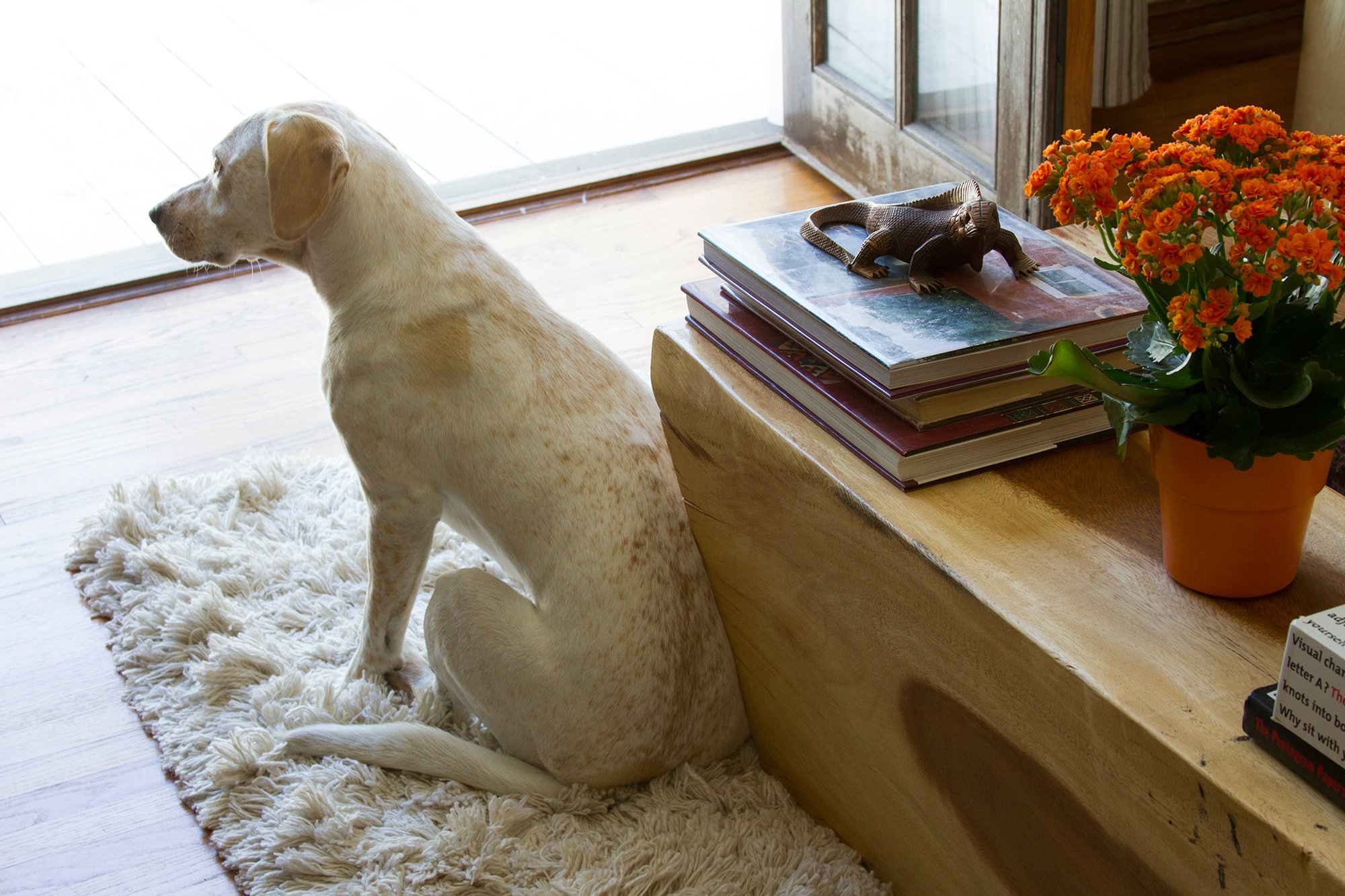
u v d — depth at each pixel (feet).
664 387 4.53
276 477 6.90
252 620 5.91
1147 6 7.14
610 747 4.63
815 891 4.23
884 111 9.36
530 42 13.94
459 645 4.73
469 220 10.16
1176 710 2.76
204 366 8.49
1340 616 2.48
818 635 4.07
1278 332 2.76
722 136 11.15
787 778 4.81
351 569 6.24
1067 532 3.34
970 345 3.44
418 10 15.30
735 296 4.30
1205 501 2.89
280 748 5.10
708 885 4.38
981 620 3.15
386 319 4.67
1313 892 2.42
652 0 14.96
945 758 3.61
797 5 10.06
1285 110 7.11
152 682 5.69
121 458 7.52
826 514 3.75
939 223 3.80
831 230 4.28
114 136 12.19
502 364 4.59
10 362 8.66
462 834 4.59
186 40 14.66
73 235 10.36
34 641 6.08
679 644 4.61
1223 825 2.60
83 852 4.88
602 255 9.46
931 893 4.05
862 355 3.53
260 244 5.10
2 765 5.34
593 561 4.45
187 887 4.69
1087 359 2.85
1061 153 2.99
